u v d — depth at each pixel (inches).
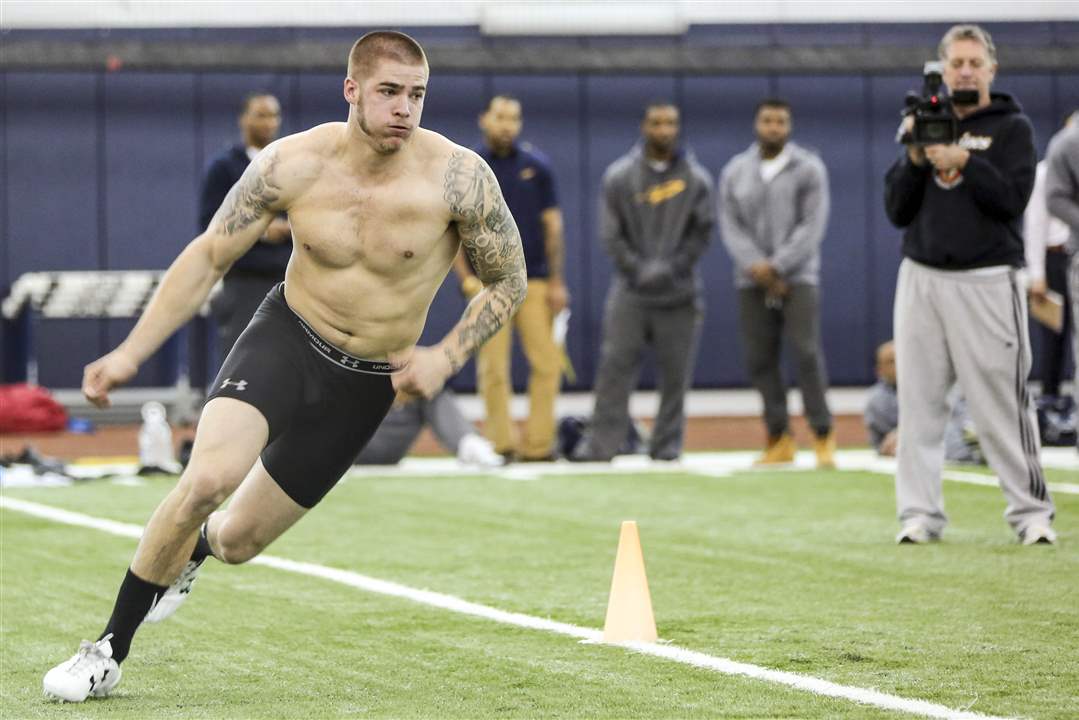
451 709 473.4
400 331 517.0
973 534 850.1
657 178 1291.8
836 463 1261.1
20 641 591.5
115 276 1833.2
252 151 1135.6
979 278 794.2
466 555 796.6
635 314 1301.7
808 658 539.2
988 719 448.1
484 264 520.1
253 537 536.1
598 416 1314.0
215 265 509.0
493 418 1298.0
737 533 869.2
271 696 496.1
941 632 583.2
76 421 1817.2
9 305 1877.5
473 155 511.8
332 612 643.5
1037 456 812.6
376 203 501.4
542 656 550.3
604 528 896.3
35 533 888.3
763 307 1269.7
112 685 500.1
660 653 550.3
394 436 1278.3
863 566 744.3
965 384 807.1
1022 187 786.8
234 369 504.7
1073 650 548.7
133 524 928.3
